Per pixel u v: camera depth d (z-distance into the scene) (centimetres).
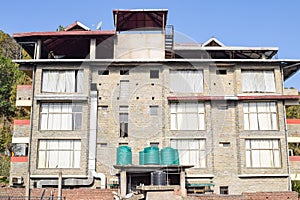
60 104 1970
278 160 1930
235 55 2150
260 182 1898
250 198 1481
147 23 2006
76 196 1600
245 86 2017
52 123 1950
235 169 1922
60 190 1588
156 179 1487
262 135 1942
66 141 1928
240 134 1941
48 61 1970
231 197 1477
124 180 1511
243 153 1917
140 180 1545
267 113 1983
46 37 2006
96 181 1825
